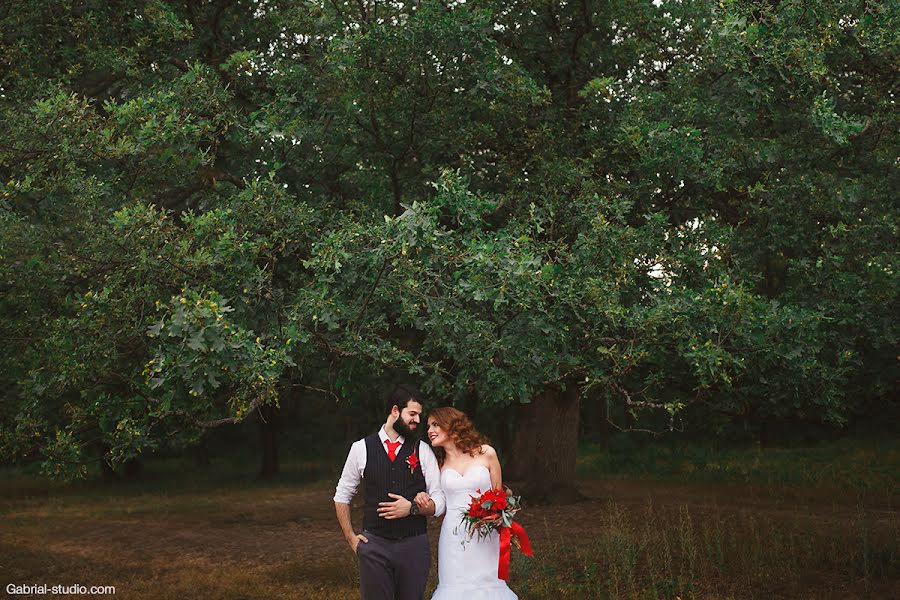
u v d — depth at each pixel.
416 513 4.86
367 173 10.28
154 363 6.51
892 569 7.92
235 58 8.92
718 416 13.59
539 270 7.34
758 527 11.15
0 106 9.02
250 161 10.21
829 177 8.43
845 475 19.50
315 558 11.29
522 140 10.41
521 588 8.11
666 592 7.59
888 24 7.94
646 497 17.11
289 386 8.91
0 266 8.38
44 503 21.08
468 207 8.13
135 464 31.55
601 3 11.41
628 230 8.27
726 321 7.73
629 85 11.02
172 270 7.53
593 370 8.00
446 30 8.82
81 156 8.05
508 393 7.66
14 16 9.48
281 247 8.19
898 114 8.63
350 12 10.87
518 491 17.53
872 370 9.62
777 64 7.83
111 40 10.28
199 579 9.38
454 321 7.52
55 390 8.17
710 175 8.53
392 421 4.98
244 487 25.88
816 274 8.55
